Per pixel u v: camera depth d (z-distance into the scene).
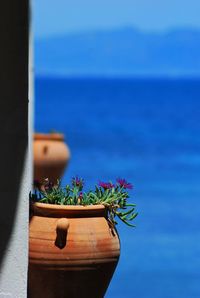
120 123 63.69
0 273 5.08
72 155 44.75
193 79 116.25
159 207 24.84
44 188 5.29
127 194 5.27
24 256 5.07
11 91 5.04
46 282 5.05
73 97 90.50
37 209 5.09
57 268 5.00
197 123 61.31
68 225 4.99
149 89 98.81
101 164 41.16
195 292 13.34
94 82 113.50
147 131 57.59
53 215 5.05
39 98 88.88
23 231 5.06
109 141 51.75
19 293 5.07
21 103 5.04
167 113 69.81
